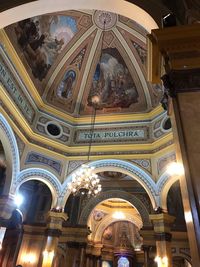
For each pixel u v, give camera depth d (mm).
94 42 13836
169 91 3977
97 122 13742
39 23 11656
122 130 13141
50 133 12820
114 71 14164
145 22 5512
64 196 11766
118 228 21812
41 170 11727
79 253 15047
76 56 13906
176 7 5082
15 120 10883
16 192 10539
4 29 9938
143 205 15148
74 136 13484
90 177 10625
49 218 11297
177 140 3701
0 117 9945
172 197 15914
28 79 11906
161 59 4516
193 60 4051
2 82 9938
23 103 11570
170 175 10711
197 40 4152
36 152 11953
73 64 14008
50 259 10477
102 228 18984
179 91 3861
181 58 4109
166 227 10438
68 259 14945
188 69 3994
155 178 11383
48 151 12289
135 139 12625
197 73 3941
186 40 4176
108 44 13836
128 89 14023
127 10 5711
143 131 12805
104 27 13438
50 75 13508
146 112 13305
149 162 11836
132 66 13742
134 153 12211
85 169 10805
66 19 12688
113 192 15852
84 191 10625
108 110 13969
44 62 12992
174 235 15391
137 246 21141
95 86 14359
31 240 15477
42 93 13336
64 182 12047
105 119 13711
